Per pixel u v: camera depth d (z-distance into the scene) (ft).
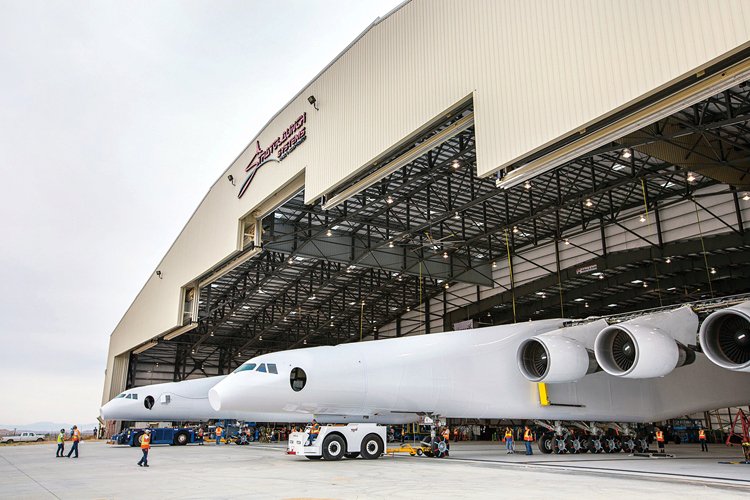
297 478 42.39
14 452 96.48
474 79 53.21
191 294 126.00
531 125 46.96
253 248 96.78
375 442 62.08
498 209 110.42
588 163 89.15
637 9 40.45
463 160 79.25
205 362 195.93
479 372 64.39
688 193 96.12
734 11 34.94
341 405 60.54
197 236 118.62
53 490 37.86
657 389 73.46
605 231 112.16
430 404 63.05
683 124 69.21
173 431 109.81
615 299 123.95
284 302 159.84
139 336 154.71
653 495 31.65
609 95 41.42
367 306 169.68
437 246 120.98
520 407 65.10
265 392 58.18
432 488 35.35
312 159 77.00
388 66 64.85
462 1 56.03
